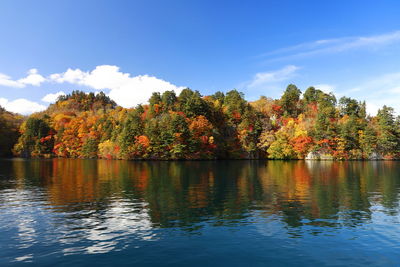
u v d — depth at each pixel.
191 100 106.38
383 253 12.26
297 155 100.19
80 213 19.23
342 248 12.81
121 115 120.00
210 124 99.69
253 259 11.65
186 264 11.19
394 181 36.31
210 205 21.73
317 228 15.77
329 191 28.25
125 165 67.56
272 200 23.67
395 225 16.33
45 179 38.59
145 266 11.02
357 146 100.12
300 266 11.02
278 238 14.12
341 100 122.25
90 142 110.94
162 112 106.31
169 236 14.45
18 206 21.44
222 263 11.28
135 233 14.94
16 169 55.41
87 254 12.20
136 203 22.50
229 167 61.09
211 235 14.59
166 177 40.94
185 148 90.69
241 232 15.09
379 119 110.06
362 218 17.89
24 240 13.93
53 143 123.62
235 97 125.56
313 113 118.62
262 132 108.56
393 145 98.81
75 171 50.84
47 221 17.27
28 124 120.38
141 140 89.00
